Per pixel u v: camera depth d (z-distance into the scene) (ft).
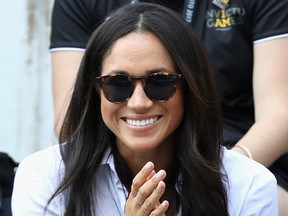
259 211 27.91
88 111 27.40
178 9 34.09
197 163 26.73
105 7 34.65
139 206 25.31
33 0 48.91
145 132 26.35
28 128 48.91
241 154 30.01
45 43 48.93
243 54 33.88
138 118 26.17
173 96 26.13
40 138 48.85
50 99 48.93
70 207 27.32
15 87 49.01
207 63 26.81
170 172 28.25
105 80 26.13
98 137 27.63
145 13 26.25
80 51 35.27
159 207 25.12
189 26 26.53
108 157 27.94
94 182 27.84
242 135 33.71
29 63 49.01
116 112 26.43
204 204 27.02
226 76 33.88
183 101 26.68
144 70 25.79
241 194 27.91
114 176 27.94
